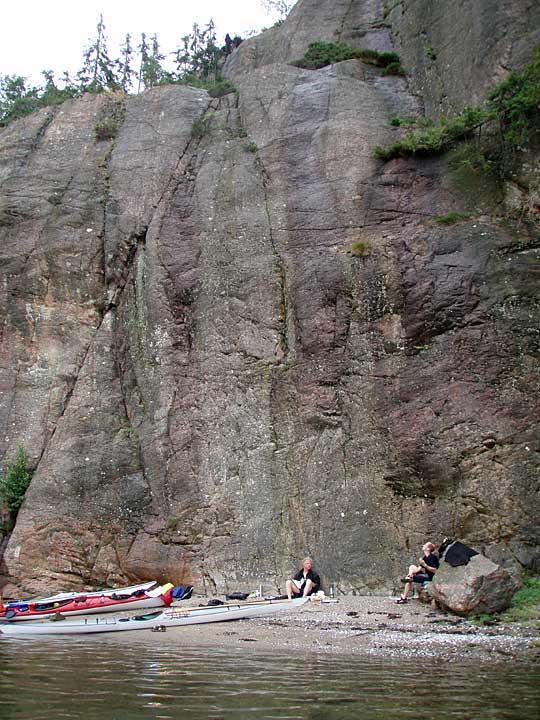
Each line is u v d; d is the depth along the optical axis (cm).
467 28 2023
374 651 881
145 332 1730
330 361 1545
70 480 1587
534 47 1741
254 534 1433
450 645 902
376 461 1424
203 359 1652
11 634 1108
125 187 1983
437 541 1323
